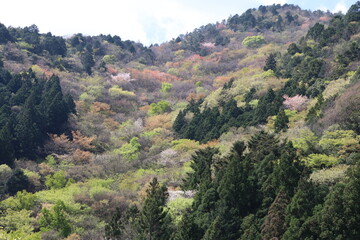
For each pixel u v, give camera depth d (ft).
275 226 82.17
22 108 202.80
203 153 133.69
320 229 75.87
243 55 386.73
